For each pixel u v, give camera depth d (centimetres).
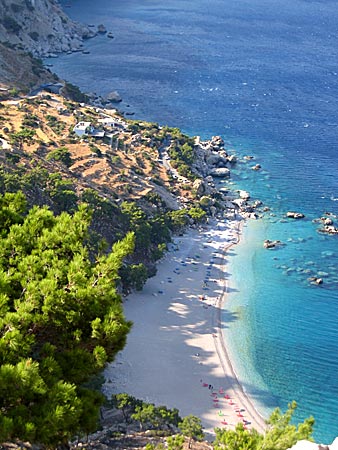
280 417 5594
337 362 12675
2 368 3662
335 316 14200
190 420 9688
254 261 16312
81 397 4138
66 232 4731
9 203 5316
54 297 4112
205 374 11919
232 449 4969
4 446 4628
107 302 4334
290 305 14500
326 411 11356
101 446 8750
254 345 12975
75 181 17138
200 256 16350
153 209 17762
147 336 12812
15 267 4550
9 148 17738
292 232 17900
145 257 15600
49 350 4069
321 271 16012
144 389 11275
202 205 18700
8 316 3906
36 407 3791
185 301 14275
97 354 4106
